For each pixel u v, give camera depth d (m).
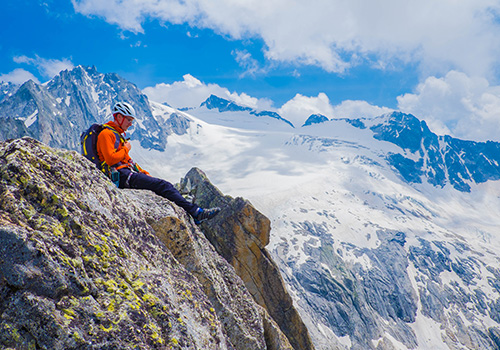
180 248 5.59
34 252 2.62
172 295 3.72
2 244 2.54
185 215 6.46
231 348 4.90
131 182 6.33
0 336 2.35
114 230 3.77
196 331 3.61
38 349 2.42
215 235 13.38
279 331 8.30
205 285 5.67
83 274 2.92
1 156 3.28
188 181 14.98
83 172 4.01
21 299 2.47
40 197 3.12
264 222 13.29
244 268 12.96
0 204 2.88
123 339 2.75
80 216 3.35
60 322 2.52
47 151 3.71
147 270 3.69
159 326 3.21
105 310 2.87
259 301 12.80
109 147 5.88
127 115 6.14
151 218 5.43
